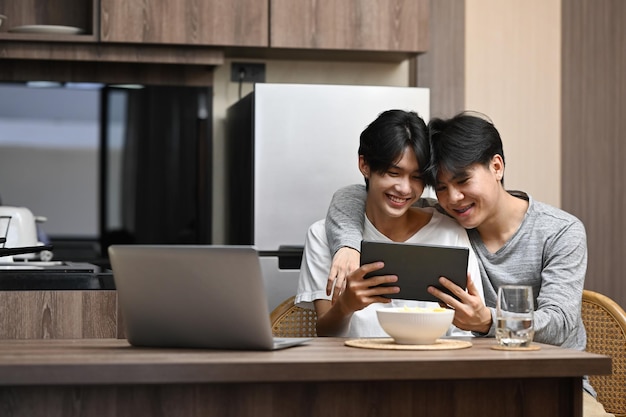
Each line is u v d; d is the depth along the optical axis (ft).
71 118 12.97
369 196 7.79
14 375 4.76
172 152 12.92
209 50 11.73
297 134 11.43
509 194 7.86
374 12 11.87
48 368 4.78
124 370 4.83
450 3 13.26
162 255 5.51
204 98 12.81
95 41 11.43
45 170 13.03
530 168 13.55
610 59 13.70
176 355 5.27
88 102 12.97
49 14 12.72
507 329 5.69
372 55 12.47
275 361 4.95
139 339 5.77
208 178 12.89
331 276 6.94
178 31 11.50
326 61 13.05
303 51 12.12
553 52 13.55
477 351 5.52
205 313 5.53
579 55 13.61
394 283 6.25
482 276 7.72
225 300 5.46
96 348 5.70
